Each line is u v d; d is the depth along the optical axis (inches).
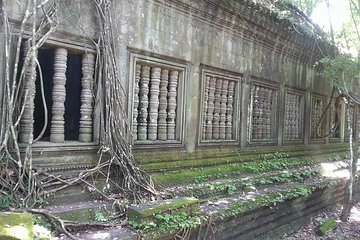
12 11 158.9
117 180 198.2
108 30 189.9
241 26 292.8
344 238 285.7
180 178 235.6
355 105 514.3
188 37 247.0
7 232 118.3
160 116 233.0
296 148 395.2
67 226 157.4
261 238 254.2
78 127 200.7
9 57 158.1
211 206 219.6
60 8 173.5
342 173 398.9
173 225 175.9
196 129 259.4
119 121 196.2
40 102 214.4
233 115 301.4
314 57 409.1
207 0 250.5
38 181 163.5
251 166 303.7
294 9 358.6
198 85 259.3
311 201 320.8
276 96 358.0
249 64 313.4
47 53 209.9
